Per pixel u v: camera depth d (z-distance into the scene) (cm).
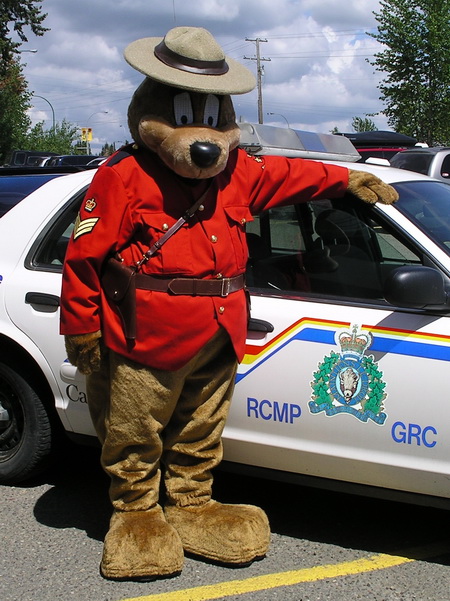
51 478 400
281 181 305
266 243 338
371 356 298
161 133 269
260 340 314
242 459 329
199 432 307
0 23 3328
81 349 285
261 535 309
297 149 374
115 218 275
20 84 4469
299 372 308
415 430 292
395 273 285
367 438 300
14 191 408
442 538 337
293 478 324
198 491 316
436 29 2362
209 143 265
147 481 307
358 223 322
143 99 278
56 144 5638
